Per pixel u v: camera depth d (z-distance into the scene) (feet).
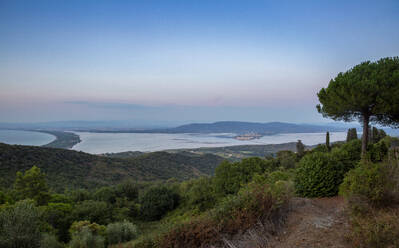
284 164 72.79
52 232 47.83
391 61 23.29
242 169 70.54
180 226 13.74
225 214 13.71
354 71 24.91
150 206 89.40
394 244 9.09
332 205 17.72
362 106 23.53
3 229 21.30
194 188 84.89
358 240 10.14
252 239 12.11
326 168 20.70
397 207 12.55
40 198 74.28
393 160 16.28
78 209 71.97
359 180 14.03
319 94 28.30
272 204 13.80
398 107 21.88
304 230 12.68
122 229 47.62
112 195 108.99
